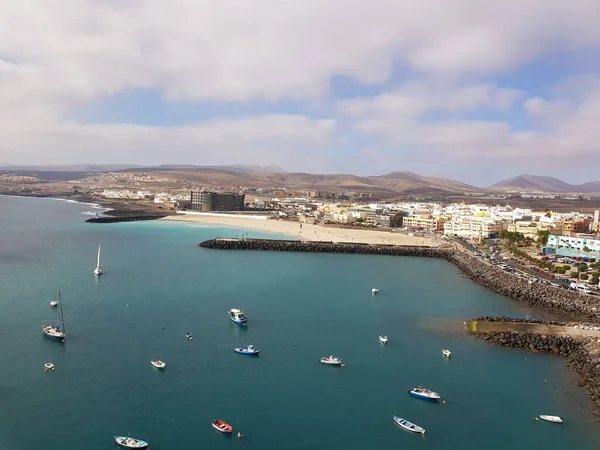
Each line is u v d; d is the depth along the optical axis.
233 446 84.38
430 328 147.38
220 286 193.00
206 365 115.81
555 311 169.38
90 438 84.75
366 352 127.12
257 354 123.19
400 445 86.81
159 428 88.75
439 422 94.62
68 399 97.19
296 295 183.62
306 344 131.50
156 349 123.88
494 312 166.62
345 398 102.75
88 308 155.62
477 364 120.50
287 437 87.75
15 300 162.00
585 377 111.56
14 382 103.31
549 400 103.06
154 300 168.00
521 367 118.94
